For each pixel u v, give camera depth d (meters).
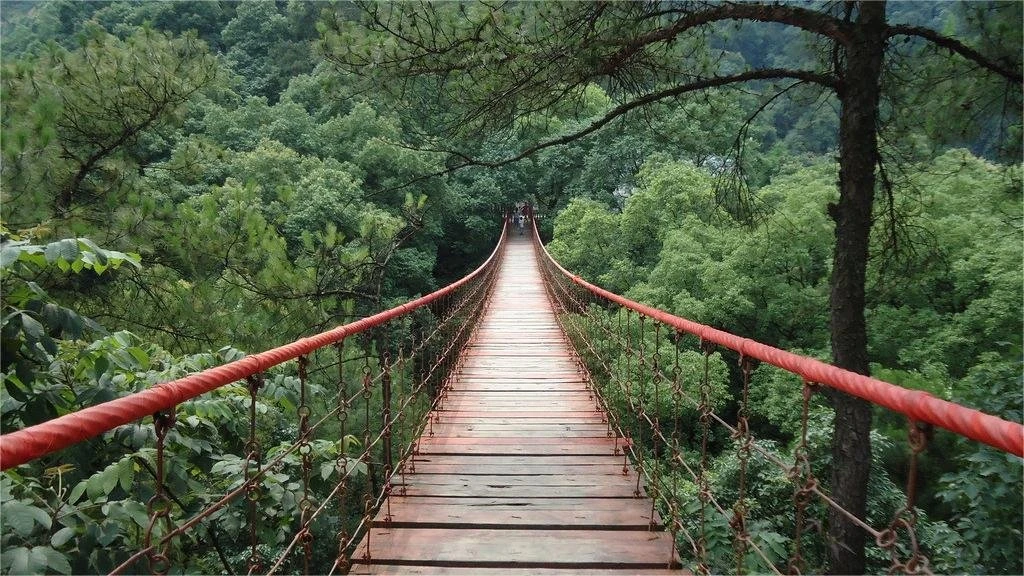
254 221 5.91
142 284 5.17
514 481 3.51
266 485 2.27
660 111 5.30
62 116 5.38
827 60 5.01
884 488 5.84
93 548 1.62
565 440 4.29
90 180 5.81
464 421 4.76
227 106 23.45
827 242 15.08
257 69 31.66
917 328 13.12
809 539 5.21
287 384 2.59
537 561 2.58
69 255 1.82
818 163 19.28
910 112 4.84
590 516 3.03
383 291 20.30
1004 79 4.44
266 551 4.35
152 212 5.21
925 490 6.43
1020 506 3.36
